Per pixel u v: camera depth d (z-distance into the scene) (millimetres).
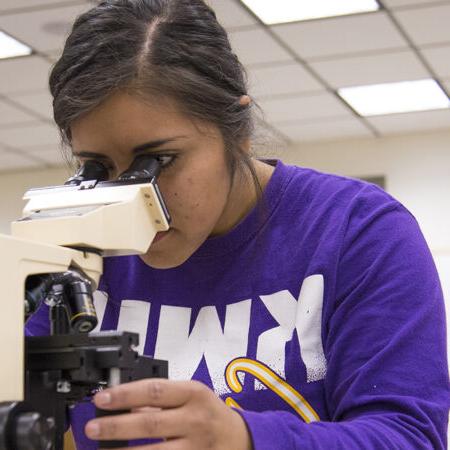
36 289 1025
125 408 894
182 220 1214
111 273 1500
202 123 1187
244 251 1407
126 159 1171
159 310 1447
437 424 1159
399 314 1225
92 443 1371
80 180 1168
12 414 866
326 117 7512
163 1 1235
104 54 1155
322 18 5203
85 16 1216
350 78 6383
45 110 6938
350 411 1193
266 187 1427
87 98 1137
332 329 1296
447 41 5590
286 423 1018
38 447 864
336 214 1376
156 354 1433
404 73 6277
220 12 5047
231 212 1397
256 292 1390
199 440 917
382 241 1309
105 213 1083
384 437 1073
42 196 1143
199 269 1420
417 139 8203
